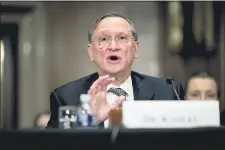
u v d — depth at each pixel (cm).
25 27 1212
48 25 1236
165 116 295
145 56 1202
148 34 1212
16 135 262
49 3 1235
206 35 1172
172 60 1195
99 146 264
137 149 264
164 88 394
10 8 1184
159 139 263
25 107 1212
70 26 1230
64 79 1217
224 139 265
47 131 263
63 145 264
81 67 1212
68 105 393
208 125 299
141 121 292
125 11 1220
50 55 1233
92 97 340
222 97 1017
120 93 386
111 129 263
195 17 1178
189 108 298
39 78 1230
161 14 1220
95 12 1218
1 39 1199
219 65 1170
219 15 1165
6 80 1204
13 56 1210
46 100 1222
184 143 265
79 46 1216
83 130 263
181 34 1189
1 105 1199
